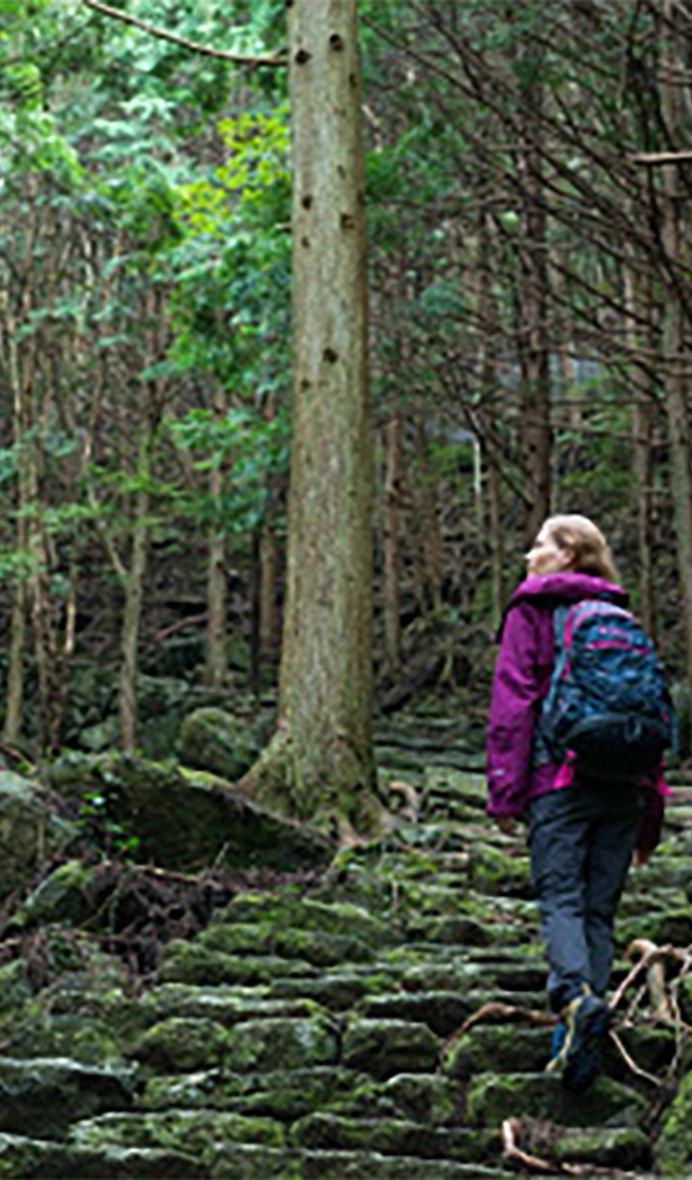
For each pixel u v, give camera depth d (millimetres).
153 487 14281
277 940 5391
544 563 4344
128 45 12156
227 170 13117
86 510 13914
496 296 14102
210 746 9469
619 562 18547
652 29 10711
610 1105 4059
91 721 16125
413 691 16766
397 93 12344
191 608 19516
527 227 13906
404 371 13320
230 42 12164
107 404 16828
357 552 8258
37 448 14766
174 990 4855
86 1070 4152
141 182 13320
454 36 11812
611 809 4062
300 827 6852
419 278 13633
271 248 12469
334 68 8742
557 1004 3951
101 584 18906
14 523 16750
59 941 5355
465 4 11391
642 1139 3848
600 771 3953
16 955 5535
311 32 8789
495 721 4047
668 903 5699
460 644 17484
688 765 12438
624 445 18734
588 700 3953
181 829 6633
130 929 5828
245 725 9750
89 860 6207
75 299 14336
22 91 12484
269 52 12602
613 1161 3805
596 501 19453
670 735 3992
